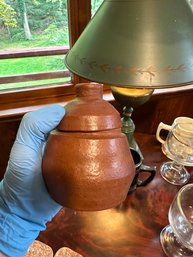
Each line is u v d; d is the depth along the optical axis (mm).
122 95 433
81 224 479
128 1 300
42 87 698
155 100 766
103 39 313
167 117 832
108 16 317
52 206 353
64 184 232
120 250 439
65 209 501
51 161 242
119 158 238
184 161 605
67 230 468
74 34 657
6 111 650
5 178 343
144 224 487
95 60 316
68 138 241
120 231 471
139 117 804
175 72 294
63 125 260
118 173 232
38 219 364
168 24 295
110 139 241
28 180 320
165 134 776
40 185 324
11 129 671
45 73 697
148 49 290
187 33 306
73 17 632
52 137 264
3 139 681
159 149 710
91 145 233
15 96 674
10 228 343
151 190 565
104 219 491
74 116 253
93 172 224
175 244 451
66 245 443
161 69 290
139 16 294
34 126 313
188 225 417
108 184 227
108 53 306
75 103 278
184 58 299
